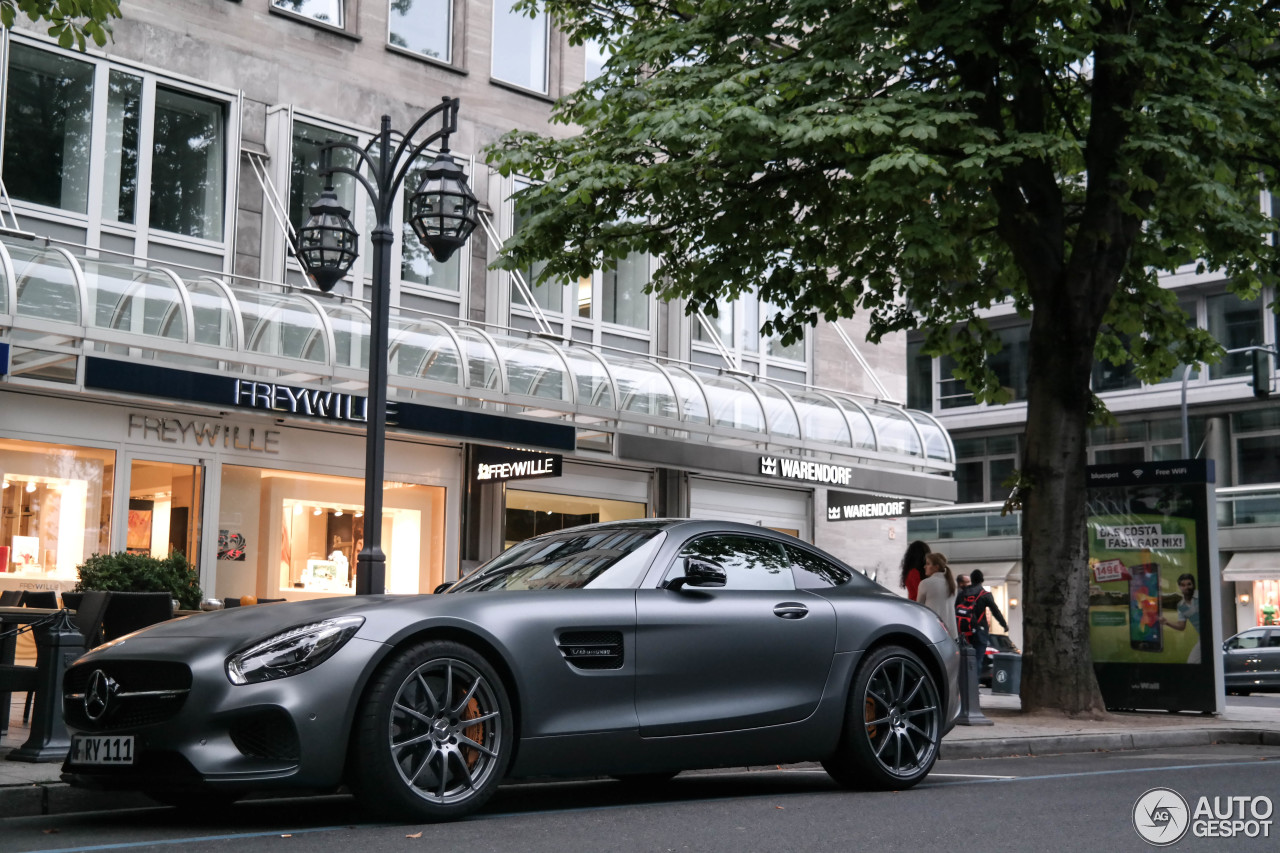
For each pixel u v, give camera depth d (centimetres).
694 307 1467
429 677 575
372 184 1867
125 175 1653
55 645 739
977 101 1347
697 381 1972
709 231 1354
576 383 1789
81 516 1522
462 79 1984
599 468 2072
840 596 741
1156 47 1285
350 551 1762
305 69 1825
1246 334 4222
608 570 666
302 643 550
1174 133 1274
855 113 1212
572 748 610
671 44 1421
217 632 568
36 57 1591
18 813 612
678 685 652
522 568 700
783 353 2397
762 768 877
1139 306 1689
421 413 1628
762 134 1253
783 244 1420
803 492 2411
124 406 1556
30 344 1360
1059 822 589
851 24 1296
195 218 1716
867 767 718
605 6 1599
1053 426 1389
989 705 1589
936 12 1268
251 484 1669
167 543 1586
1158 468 1506
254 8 1786
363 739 549
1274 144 1404
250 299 1548
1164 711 1513
